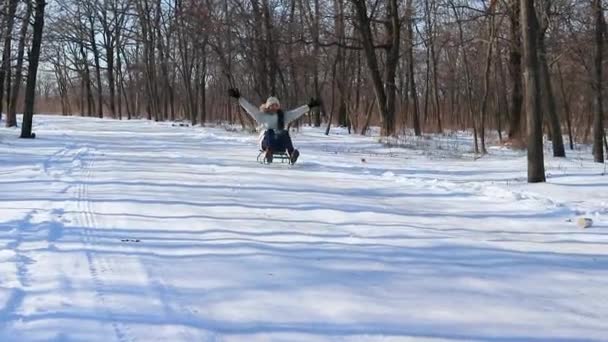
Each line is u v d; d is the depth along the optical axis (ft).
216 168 41.88
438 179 39.83
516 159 56.54
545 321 13.56
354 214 25.90
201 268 17.08
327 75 140.36
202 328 12.63
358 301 14.58
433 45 135.44
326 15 108.17
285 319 13.29
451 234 22.36
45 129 94.89
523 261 18.66
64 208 25.77
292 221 24.08
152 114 180.24
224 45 125.59
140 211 25.36
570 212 26.99
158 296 14.60
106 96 248.93
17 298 14.20
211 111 170.60
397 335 12.54
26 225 22.26
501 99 143.43
